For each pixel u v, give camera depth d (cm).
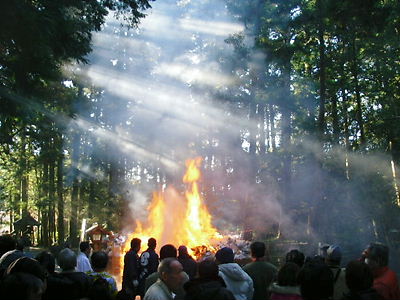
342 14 2455
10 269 494
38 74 1709
